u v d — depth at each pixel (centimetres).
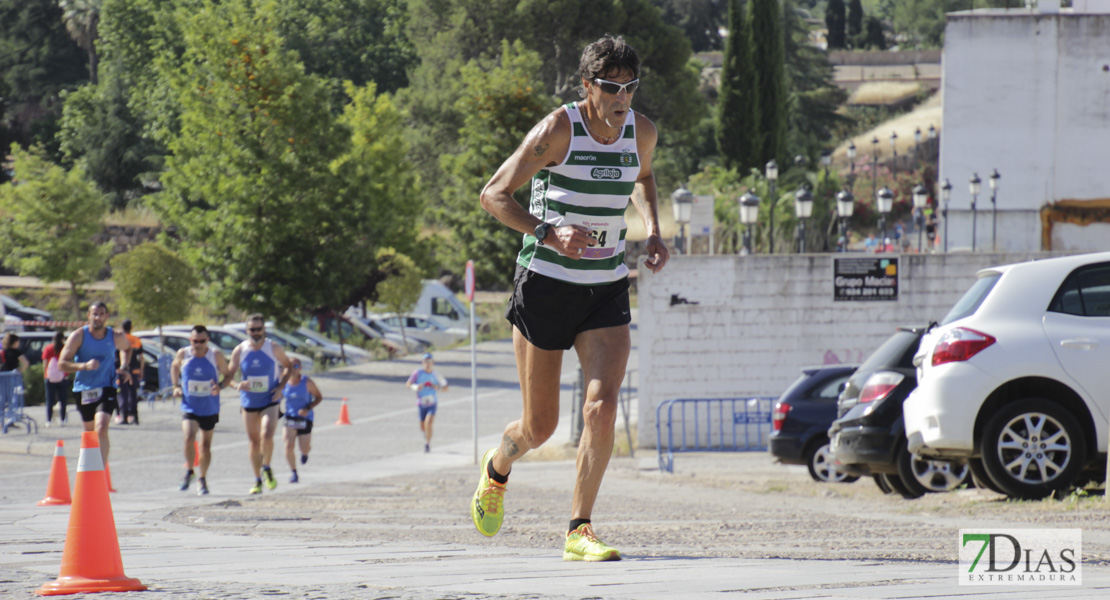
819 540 1542
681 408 4675
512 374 8181
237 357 3197
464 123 12888
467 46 14662
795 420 3512
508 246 11562
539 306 1055
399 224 11106
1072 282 2092
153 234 13750
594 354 1066
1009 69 8238
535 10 13838
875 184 15312
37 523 1956
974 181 7956
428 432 4744
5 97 18925
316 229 8831
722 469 3909
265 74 8744
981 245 8275
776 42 14162
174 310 7938
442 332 10850
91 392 3106
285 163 8644
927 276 4872
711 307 4894
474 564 1071
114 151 15375
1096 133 8162
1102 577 1030
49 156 17275
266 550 1321
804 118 19438
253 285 8762
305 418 3784
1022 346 2055
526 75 11744
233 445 4853
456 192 11919
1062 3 9894
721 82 14200
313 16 16788
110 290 12650
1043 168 8206
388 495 3036
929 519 1878
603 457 1073
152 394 6309
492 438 5212
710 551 1326
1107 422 2036
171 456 4438
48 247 10688
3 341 5612
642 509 2370
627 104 1023
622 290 1086
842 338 4888
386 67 17212
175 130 14800
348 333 10369
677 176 15412
